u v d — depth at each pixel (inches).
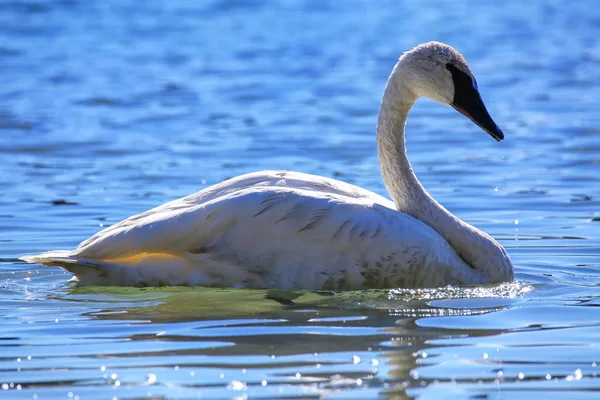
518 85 1227.9
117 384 342.6
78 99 1108.5
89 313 436.1
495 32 1626.5
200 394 333.1
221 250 470.6
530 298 462.6
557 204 685.3
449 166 821.2
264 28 1632.6
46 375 352.2
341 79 1249.4
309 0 1916.8
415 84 511.5
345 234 465.4
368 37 1555.1
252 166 810.8
